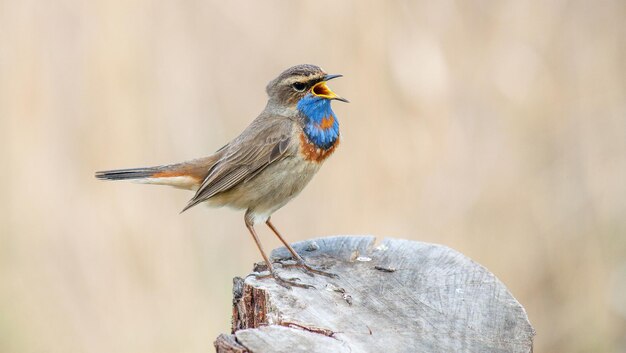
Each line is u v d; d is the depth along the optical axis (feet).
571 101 49.26
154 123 47.01
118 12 46.91
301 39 47.62
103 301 45.01
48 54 47.09
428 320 26.18
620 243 48.83
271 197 35.63
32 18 47.03
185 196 47.37
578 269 48.39
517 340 25.23
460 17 47.83
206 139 47.39
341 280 29.14
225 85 48.37
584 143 49.16
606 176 49.01
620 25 50.16
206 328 44.83
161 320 44.80
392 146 46.47
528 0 48.88
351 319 26.02
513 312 26.78
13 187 46.47
